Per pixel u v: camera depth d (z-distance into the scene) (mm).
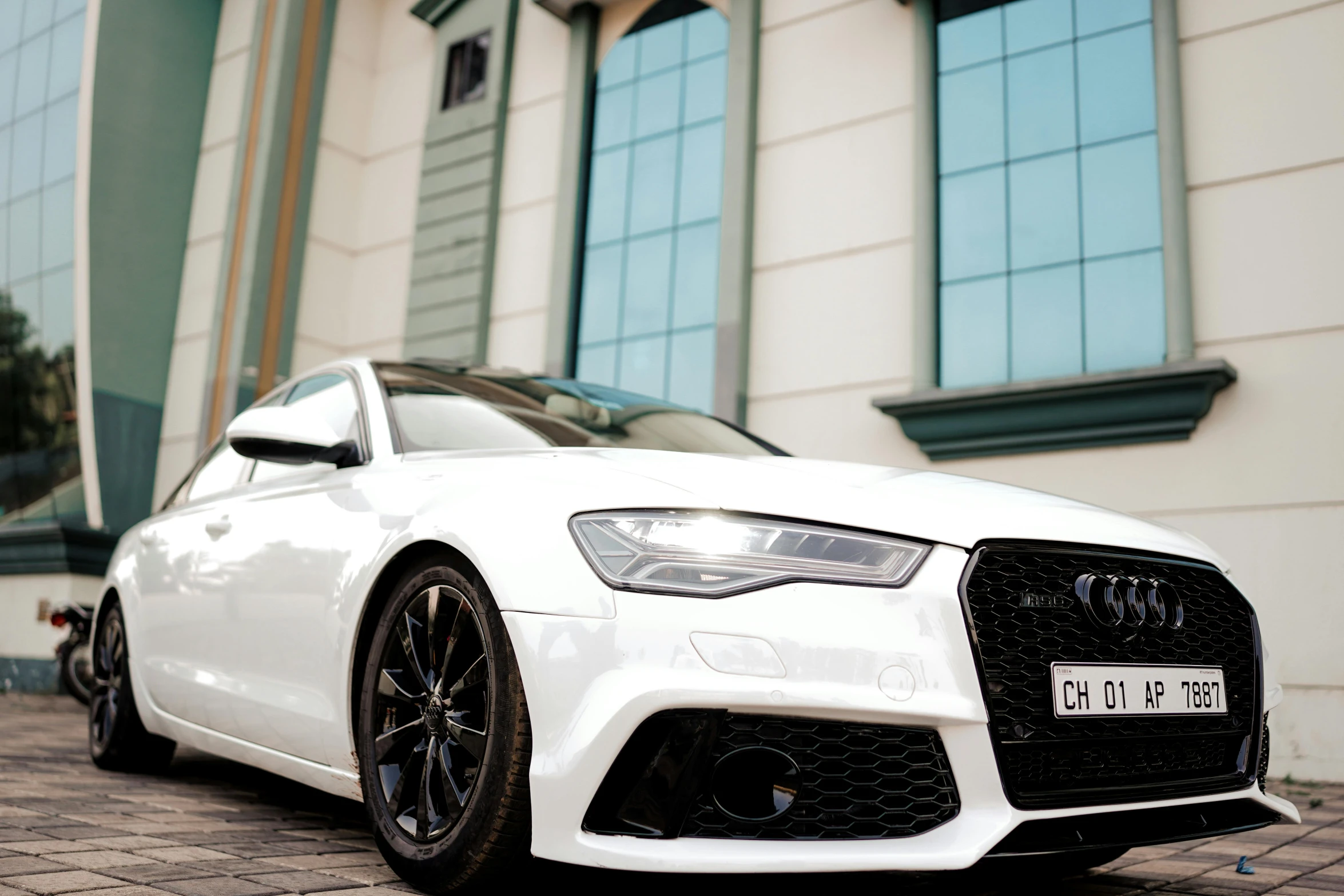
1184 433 4934
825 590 1589
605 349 7219
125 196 8703
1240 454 4824
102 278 8516
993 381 5609
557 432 2441
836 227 6297
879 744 1576
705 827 1526
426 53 8867
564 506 1737
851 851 1519
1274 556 4688
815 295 6297
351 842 2283
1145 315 5219
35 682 7828
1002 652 1647
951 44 6082
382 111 9086
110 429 8461
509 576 1688
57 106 8930
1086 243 5445
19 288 8945
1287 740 4512
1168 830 1805
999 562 1692
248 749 2486
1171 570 1922
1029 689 1659
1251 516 4762
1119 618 1739
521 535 1729
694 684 1509
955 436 5516
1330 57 4930
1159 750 1820
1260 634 2066
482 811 1663
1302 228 4875
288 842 2246
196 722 2785
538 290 7629
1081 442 5168
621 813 1535
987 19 5977
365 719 1995
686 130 7152
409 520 1982
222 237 8734
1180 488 4930
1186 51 5293
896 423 5832
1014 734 1622
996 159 5805
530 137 7965
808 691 1521
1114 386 4980
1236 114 5113
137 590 3219
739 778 1556
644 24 7543
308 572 2262
